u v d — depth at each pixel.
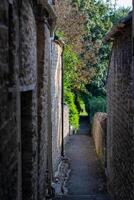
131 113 8.35
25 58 6.56
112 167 12.41
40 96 8.79
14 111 5.36
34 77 7.75
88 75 27.58
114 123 12.09
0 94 4.39
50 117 11.13
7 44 4.84
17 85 5.65
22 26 6.22
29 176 7.36
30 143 7.40
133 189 7.94
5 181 4.64
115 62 11.91
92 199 11.87
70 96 25.88
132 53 8.01
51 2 13.27
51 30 10.70
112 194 12.05
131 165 8.31
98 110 27.14
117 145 11.11
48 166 10.94
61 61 17.52
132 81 8.13
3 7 4.61
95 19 30.06
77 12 25.55
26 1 6.62
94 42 29.75
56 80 14.91
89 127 29.94
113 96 12.52
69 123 25.97
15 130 5.46
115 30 9.73
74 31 24.97
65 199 11.40
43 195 9.23
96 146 20.80
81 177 15.21
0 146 4.35
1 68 4.47
